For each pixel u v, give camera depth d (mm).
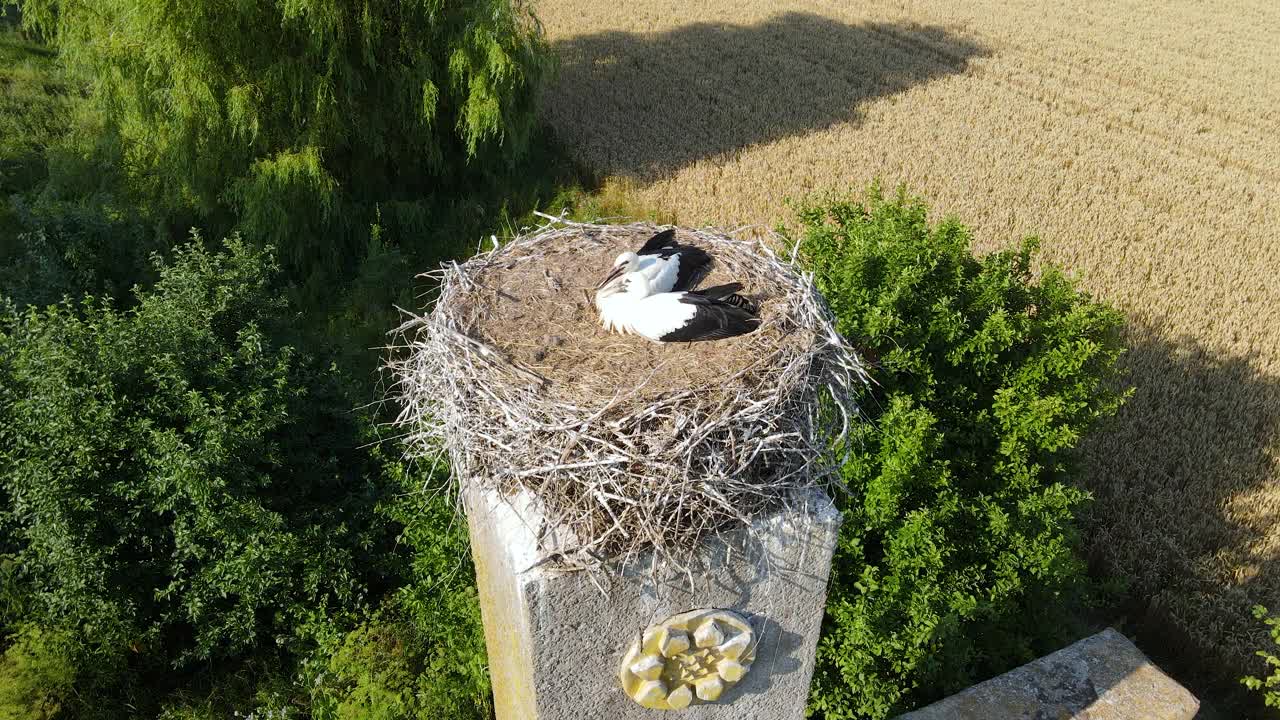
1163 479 7750
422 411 3443
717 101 15688
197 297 6910
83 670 5910
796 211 8875
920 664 5602
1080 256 11039
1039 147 14117
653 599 3111
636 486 2834
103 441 5898
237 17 9469
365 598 6508
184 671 6285
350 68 10109
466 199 12078
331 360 7977
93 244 9133
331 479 6863
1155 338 9578
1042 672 5316
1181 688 5223
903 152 13648
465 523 5758
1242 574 6918
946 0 22141
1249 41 19547
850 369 3475
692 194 12242
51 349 5961
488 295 3498
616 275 3412
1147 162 13836
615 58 17750
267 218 9773
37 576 6082
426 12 10586
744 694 3650
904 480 5410
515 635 3232
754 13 20656
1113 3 22141
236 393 6438
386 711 5480
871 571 5559
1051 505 5910
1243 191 13062
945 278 6320
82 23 10195
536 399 2941
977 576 5824
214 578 5977
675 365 3105
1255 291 10508
